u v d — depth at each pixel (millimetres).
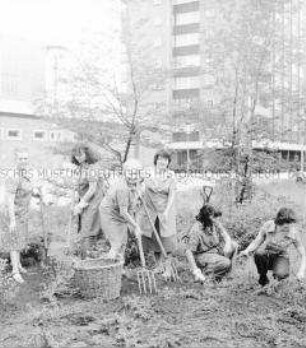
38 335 4254
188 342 4211
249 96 10141
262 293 5527
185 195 12273
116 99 10125
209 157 10289
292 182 13594
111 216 5855
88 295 5262
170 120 10188
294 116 10336
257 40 9734
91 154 6371
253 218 8273
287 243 5617
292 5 10602
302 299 5266
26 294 5449
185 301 5215
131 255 6691
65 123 9930
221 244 6148
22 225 6137
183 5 42938
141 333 4375
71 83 9938
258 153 10250
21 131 24250
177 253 7227
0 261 5547
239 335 4406
